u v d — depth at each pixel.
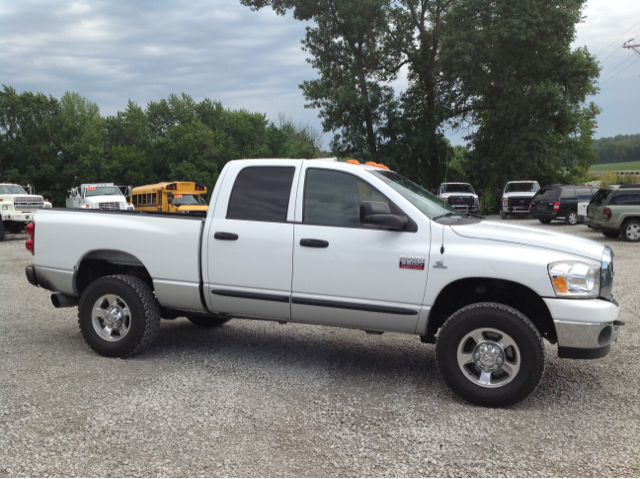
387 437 3.44
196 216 5.21
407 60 36.69
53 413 3.75
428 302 4.20
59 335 5.98
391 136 36.03
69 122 59.91
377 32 34.50
